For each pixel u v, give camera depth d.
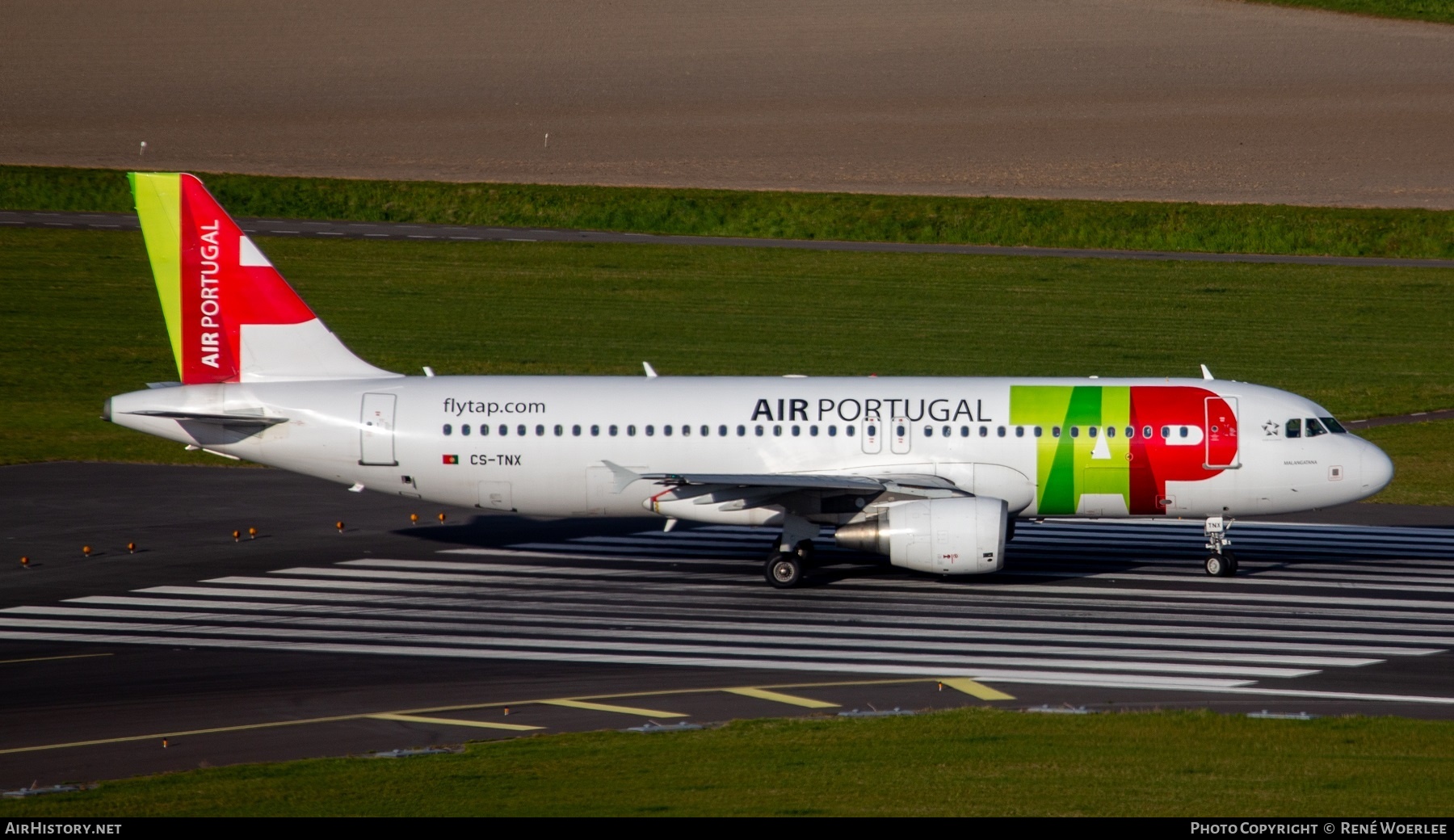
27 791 82.94
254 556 148.75
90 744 94.06
